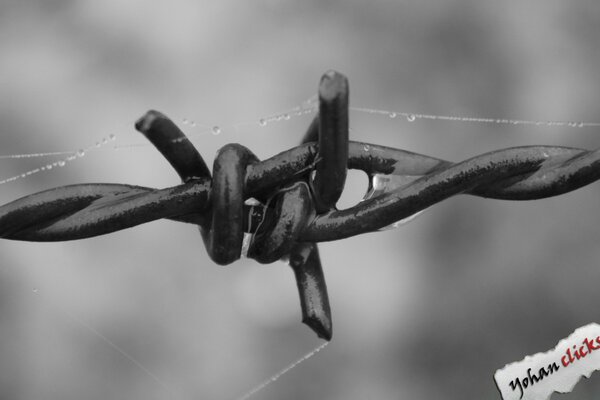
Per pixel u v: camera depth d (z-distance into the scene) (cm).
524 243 352
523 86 369
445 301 345
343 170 83
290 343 311
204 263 315
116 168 325
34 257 302
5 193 322
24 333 291
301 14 369
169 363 297
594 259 345
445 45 371
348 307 337
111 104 341
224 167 84
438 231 356
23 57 350
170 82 346
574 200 358
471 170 91
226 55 354
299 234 87
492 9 379
